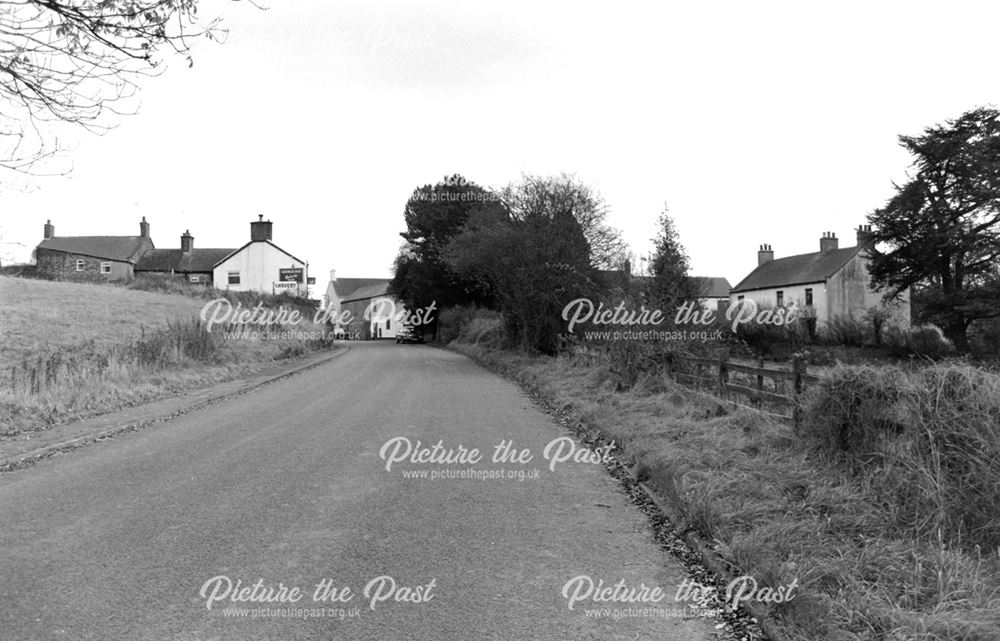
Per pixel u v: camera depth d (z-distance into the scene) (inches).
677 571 189.2
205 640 147.9
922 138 1616.6
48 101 213.8
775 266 2233.0
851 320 1437.0
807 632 141.9
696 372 475.5
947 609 144.3
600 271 861.2
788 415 312.5
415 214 1876.2
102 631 151.9
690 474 257.6
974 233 1533.0
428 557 199.0
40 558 197.5
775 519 205.0
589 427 401.4
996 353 1234.0
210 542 211.0
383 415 478.9
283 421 453.1
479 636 150.3
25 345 666.8
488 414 484.4
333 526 227.5
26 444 363.6
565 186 879.1
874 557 172.2
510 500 261.3
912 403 206.1
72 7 195.5
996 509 178.9
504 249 890.1
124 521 232.5
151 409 492.7
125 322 900.6
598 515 241.8
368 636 150.0
